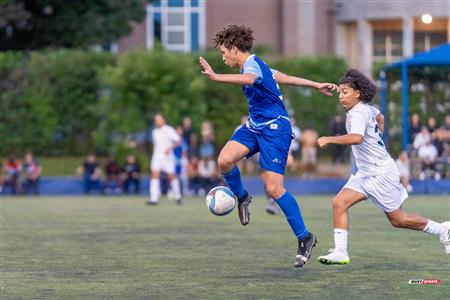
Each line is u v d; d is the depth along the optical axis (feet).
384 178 51.98
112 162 152.66
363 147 51.93
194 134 167.02
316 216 95.45
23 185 150.51
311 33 229.25
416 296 45.80
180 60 167.73
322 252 63.77
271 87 50.85
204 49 224.33
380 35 228.43
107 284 50.01
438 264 57.31
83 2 205.26
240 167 162.81
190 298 45.50
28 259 60.70
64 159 173.37
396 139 154.61
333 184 149.38
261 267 56.24
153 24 236.43
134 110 166.20
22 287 49.21
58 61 173.06
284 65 180.14
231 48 51.26
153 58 166.50
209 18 235.81
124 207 112.78
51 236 75.61
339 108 174.70
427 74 152.97
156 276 52.80
